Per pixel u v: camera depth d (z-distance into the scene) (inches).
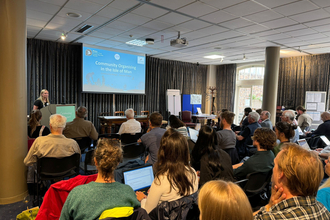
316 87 277.1
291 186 34.3
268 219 32.7
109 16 154.6
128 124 153.2
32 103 230.7
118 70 278.2
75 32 200.2
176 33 193.8
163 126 307.0
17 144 100.3
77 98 263.7
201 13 144.1
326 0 117.7
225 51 268.1
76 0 128.3
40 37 222.4
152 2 128.6
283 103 307.0
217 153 72.9
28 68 227.0
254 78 357.4
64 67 249.0
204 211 26.7
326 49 243.4
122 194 44.4
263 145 78.7
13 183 99.9
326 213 33.6
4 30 94.3
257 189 78.7
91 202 41.6
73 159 96.0
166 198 51.2
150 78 325.1
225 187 27.0
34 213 66.1
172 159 52.2
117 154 45.9
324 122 155.8
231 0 122.6
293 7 129.4
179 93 352.5
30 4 135.5
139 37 212.4
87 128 135.1
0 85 95.5
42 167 90.0
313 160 33.7
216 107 394.0
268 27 169.6
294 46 233.0
